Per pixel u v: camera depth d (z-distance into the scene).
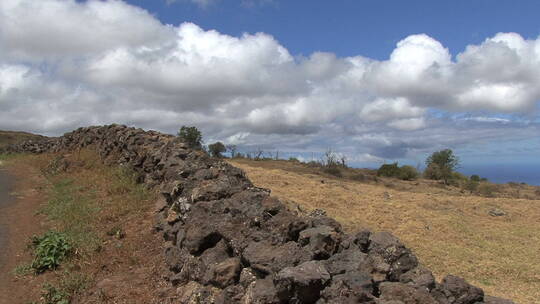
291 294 4.44
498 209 19.83
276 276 4.58
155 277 6.86
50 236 8.26
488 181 43.94
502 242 14.73
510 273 11.40
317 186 20.42
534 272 11.50
